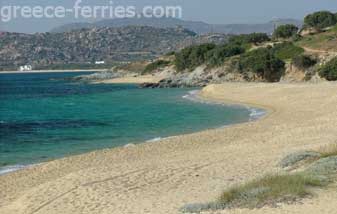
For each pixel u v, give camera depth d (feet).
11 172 84.02
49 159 98.07
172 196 55.36
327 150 68.54
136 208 50.83
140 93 320.29
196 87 370.12
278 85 256.93
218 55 442.50
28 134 136.67
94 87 427.33
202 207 46.34
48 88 435.94
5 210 58.13
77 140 123.24
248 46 479.82
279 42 465.06
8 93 370.94
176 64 501.56
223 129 121.90
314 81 325.01
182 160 80.33
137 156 91.40
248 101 209.56
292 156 66.95
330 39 404.57
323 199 45.11
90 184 64.34
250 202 45.65
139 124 151.53
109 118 172.35
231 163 73.05
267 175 54.75
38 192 63.62
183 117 165.99
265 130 115.44
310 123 119.14
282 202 44.88
